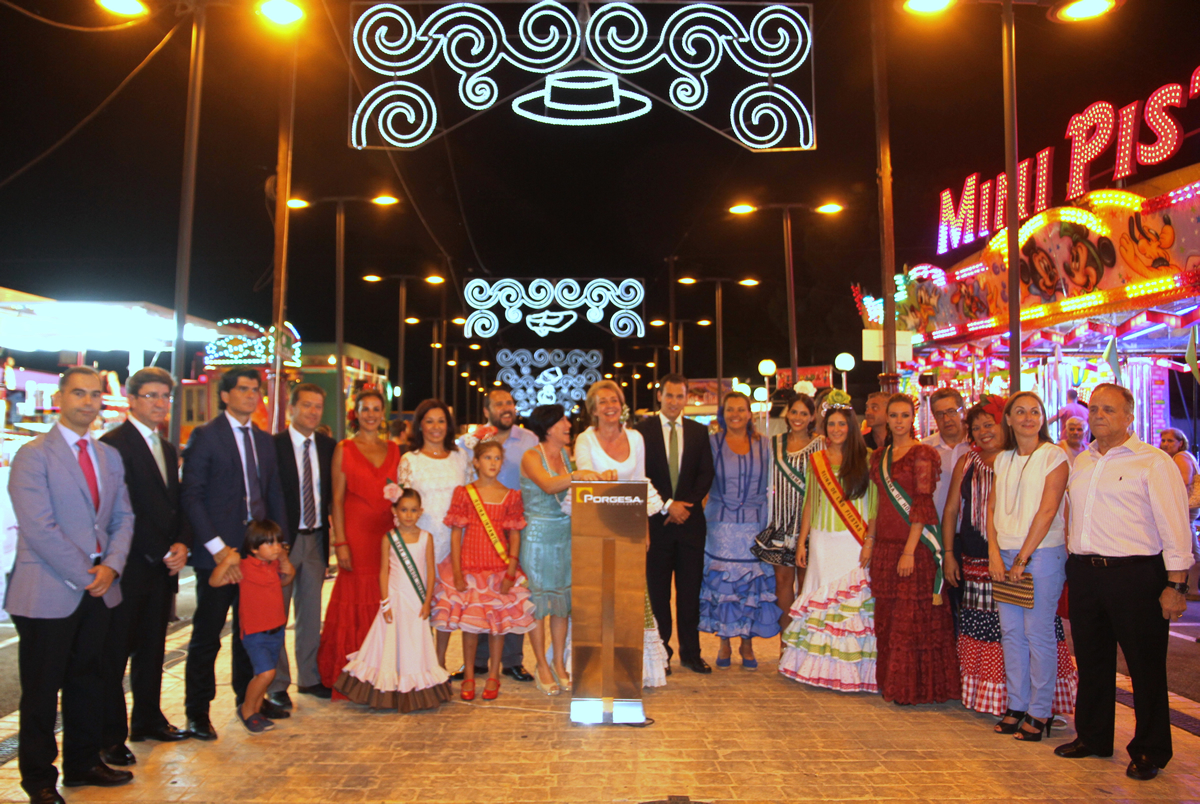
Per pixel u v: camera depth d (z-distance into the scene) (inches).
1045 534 183.8
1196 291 371.9
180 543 182.4
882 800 153.0
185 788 157.6
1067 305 449.7
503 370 897.5
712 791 156.4
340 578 216.4
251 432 197.3
